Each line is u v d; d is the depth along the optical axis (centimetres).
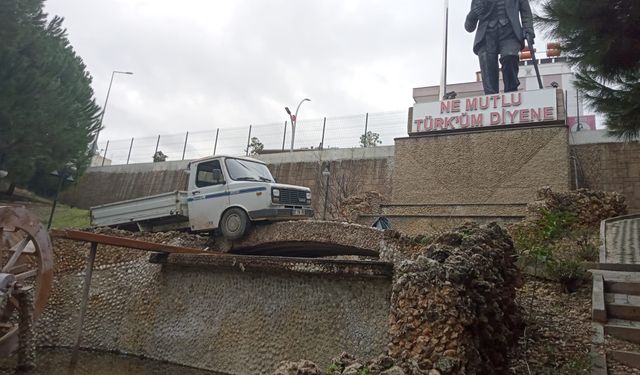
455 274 495
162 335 984
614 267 852
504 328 579
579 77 854
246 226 1230
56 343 1133
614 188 1722
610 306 695
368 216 1733
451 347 455
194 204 1335
